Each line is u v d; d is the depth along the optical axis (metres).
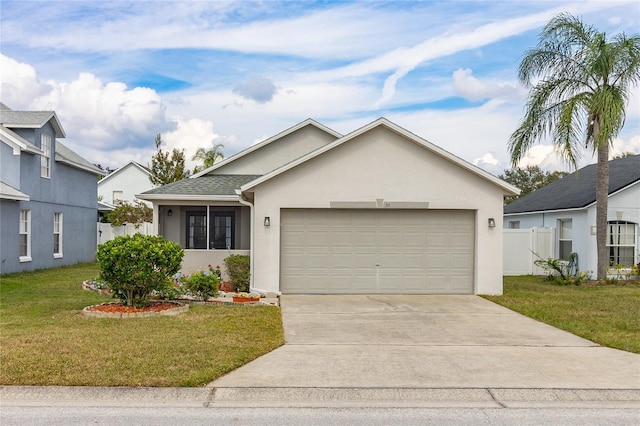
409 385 6.43
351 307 12.02
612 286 16.41
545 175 45.12
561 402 6.11
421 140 13.78
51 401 5.88
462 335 9.20
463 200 14.05
